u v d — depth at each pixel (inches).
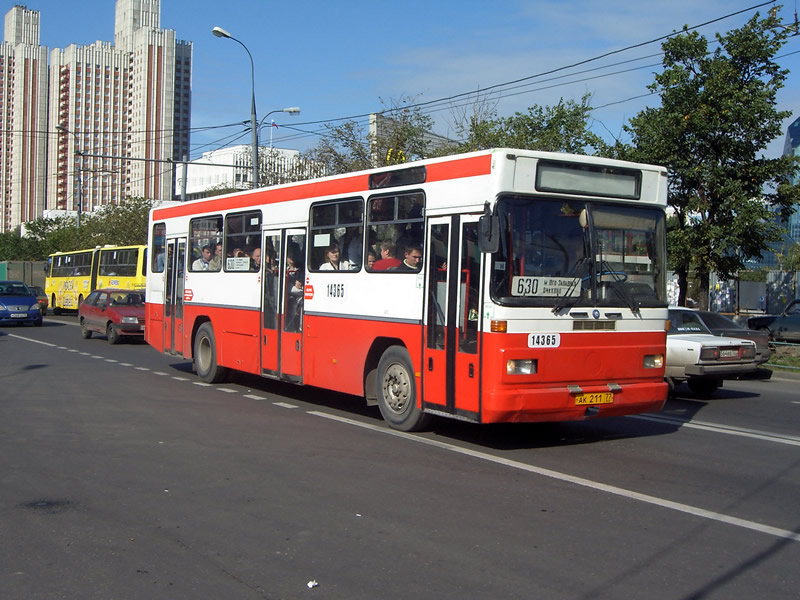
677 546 221.1
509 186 323.0
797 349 763.4
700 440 378.6
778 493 280.4
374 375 404.5
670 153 820.0
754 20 807.7
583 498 269.7
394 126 1174.3
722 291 1393.9
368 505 258.8
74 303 1617.9
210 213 558.9
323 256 436.5
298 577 196.2
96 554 212.8
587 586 191.0
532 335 322.3
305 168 1254.9
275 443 357.4
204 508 254.7
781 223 884.6
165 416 426.9
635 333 349.7
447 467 313.4
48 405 459.5
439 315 351.9
